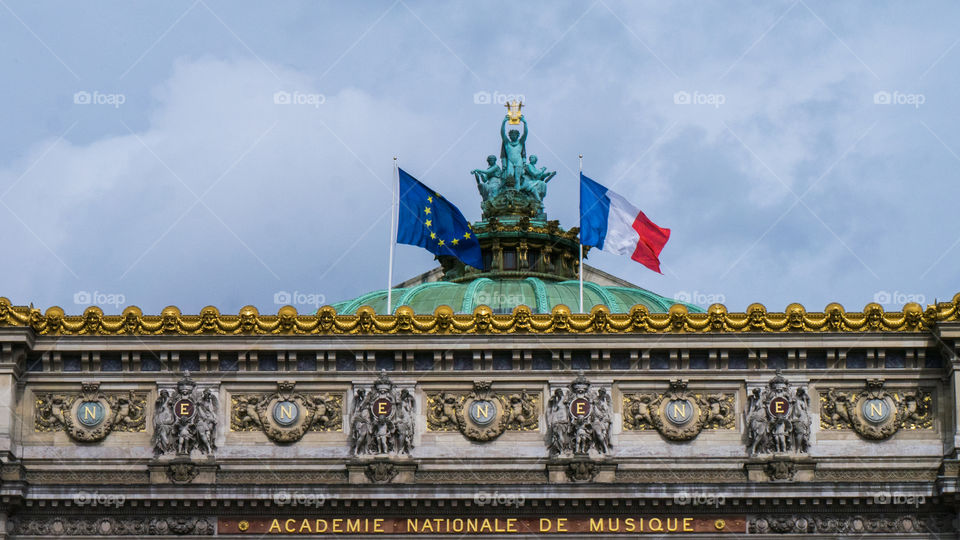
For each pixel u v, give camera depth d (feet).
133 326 329.52
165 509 322.14
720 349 328.08
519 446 327.26
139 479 326.44
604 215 354.95
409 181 358.23
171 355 328.90
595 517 321.73
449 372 329.52
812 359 329.52
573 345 328.08
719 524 321.32
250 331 328.90
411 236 357.20
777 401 325.83
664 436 327.47
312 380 329.31
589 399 326.65
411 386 329.11
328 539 321.11
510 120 418.31
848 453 326.65
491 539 321.11
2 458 322.75
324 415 328.70
